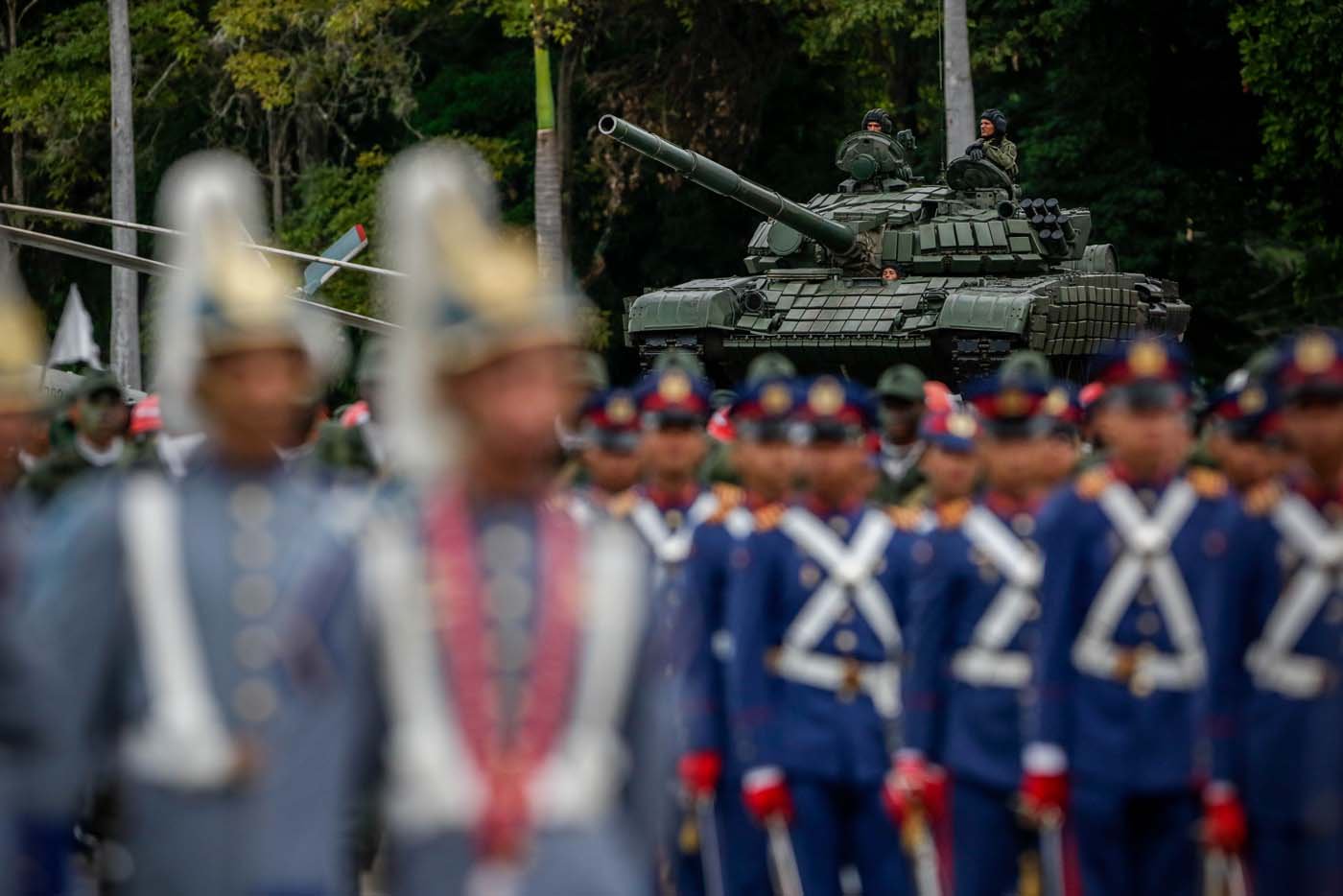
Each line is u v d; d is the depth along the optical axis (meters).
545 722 10.91
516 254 10.93
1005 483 20.08
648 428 22.69
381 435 28.48
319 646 11.59
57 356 50.28
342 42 91.06
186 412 12.09
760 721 19.77
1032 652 19.27
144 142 106.00
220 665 11.71
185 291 11.99
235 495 11.98
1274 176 86.56
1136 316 57.19
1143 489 18.59
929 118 98.25
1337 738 16.91
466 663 10.84
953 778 19.94
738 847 20.64
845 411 20.30
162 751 11.66
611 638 11.09
